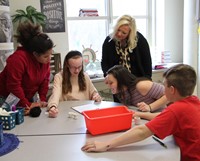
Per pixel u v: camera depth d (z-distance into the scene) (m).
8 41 2.76
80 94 2.35
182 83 1.28
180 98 1.31
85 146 1.25
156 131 1.22
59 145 1.31
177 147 1.25
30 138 1.42
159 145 1.27
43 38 1.90
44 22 3.27
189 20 3.63
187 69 1.31
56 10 3.56
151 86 1.88
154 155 1.17
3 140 1.36
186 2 3.65
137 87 1.91
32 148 1.28
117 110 1.61
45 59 1.96
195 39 3.63
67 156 1.18
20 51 1.95
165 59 4.18
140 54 2.50
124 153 1.19
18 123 1.67
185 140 1.27
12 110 1.69
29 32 1.94
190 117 1.25
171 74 1.32
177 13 4.35
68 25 3.84
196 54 3.66
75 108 2.01
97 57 4.04
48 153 1.22
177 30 4.40
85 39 4.00
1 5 2.67
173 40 4.41
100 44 4.12
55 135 1.46
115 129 1.47
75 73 2.26
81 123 1.65
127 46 2.47
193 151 1.25
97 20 4.04
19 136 1.46
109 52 2.57
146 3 4.39
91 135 1.44
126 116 1.48
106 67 2.59
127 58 2.50
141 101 1.94
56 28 3.59
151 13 4.39
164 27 4.30
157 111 1.82
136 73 2.53
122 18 2.40
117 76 1.93
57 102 2.05
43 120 1.75
